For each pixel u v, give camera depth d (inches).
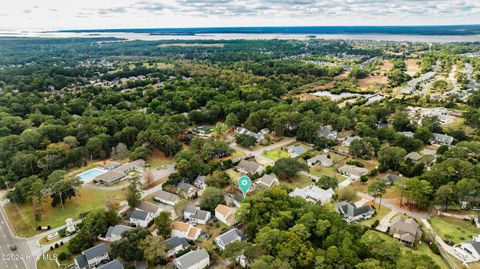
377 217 4726.9
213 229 4498.0
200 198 5027.1
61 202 4953.3
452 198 4751.5
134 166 6289.4
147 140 6924.2
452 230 4345.5
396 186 5083.7
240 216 4355.3
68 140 6594.5
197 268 3732.8
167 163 6594.5
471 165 5088.6
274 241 3705.7
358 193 5393.7
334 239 3757.4
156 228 4407.0
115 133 7308.1
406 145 6697.8
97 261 3796.8
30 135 6614.2
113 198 5128.0
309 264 3558.1
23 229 4505.4
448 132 7519.7
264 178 5629.9
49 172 5772.6
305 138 7588.6
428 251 4018.2
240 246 3646.7
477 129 7711.6
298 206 4451.3
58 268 3767.2
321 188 5334.6
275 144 7554.1
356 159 6663.4
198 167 5807.1
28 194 4842.5
